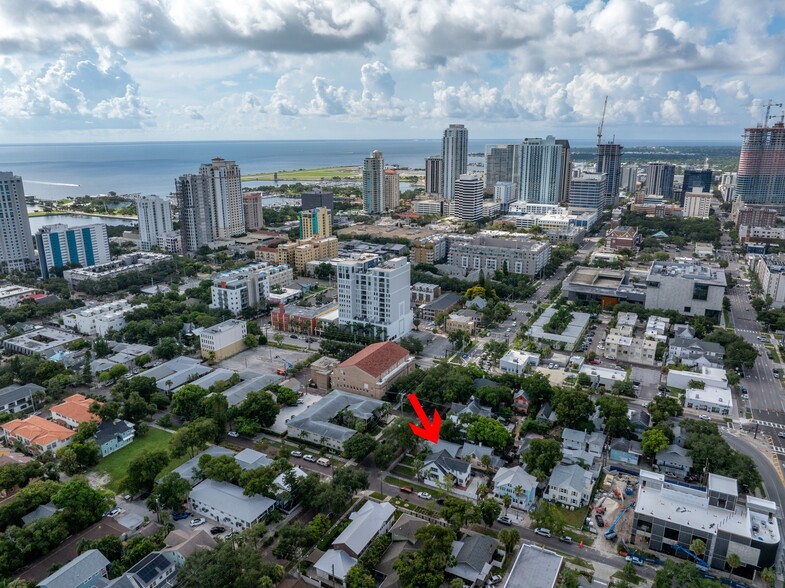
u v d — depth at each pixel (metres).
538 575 177.62
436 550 181.12
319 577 182.88
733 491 199.62
